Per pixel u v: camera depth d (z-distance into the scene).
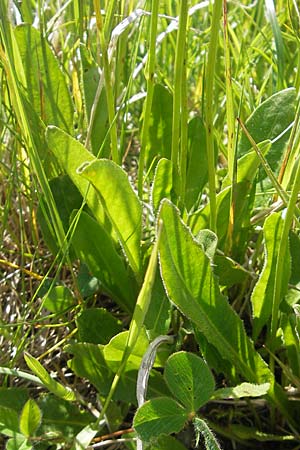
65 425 0.29
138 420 0.24
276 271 0.27
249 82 0.43
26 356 0.25
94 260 0.31
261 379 0.28
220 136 0.42
